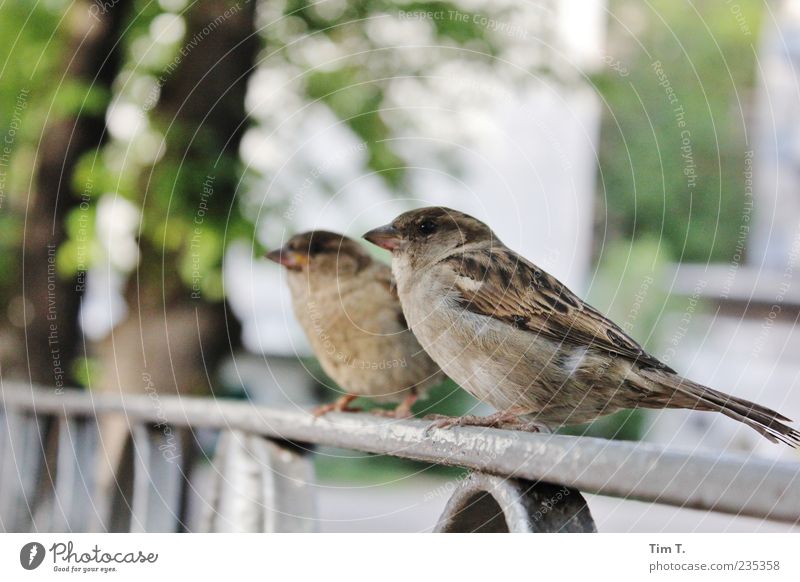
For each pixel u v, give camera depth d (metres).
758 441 1.10
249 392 1.21
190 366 1.20
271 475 0.87
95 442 1.00
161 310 1.20
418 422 0.81
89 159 1.25
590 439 0.73
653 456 0.66
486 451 0.77
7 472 1.02
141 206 1.20
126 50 1.24
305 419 0.85
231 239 1.18
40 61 1.26
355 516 1.21
